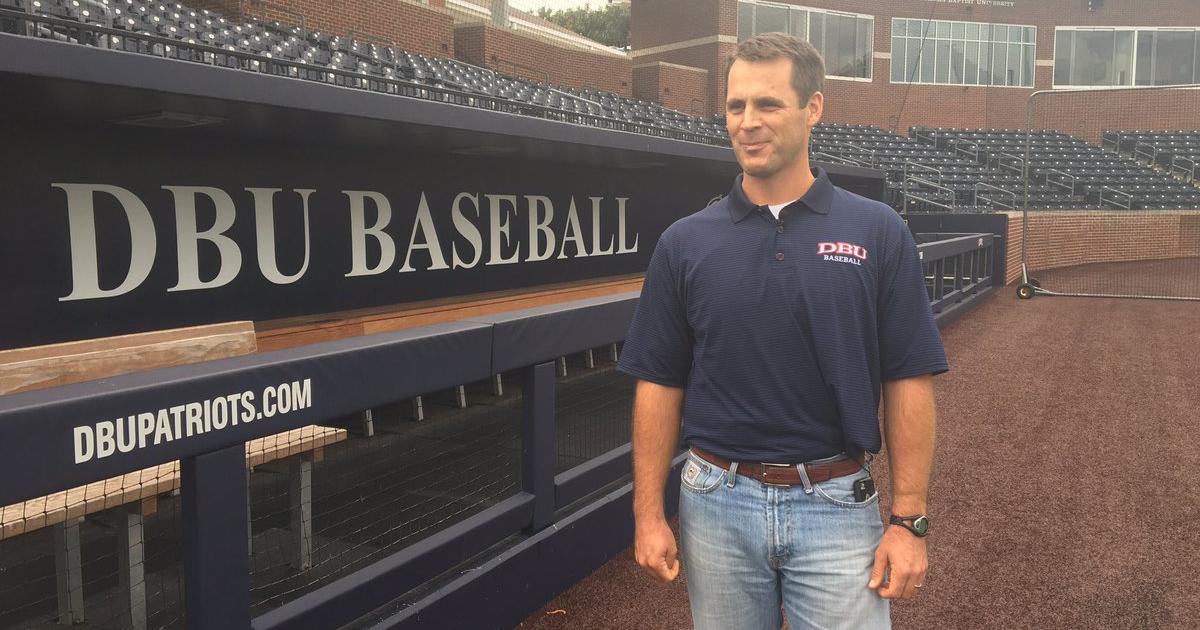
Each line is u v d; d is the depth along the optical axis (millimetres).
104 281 4305
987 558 3461
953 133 24609
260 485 4012
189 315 4703
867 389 1525
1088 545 3576
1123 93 25688
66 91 3395
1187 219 18875
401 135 5164
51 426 1610
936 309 9352
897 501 1539
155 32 7840
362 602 2344
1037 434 5316
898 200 18375
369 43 12586
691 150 7457
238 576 1991
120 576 2588
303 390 2127
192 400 1862
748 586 1603
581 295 7285
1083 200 19797
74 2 6703
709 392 1591
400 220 5969
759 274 1521
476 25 16484
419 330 2631
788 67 1492
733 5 21969
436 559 2596
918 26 24891
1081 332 9188
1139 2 25547
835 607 1518
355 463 4457
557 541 3121
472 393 6047
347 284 5609
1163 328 9383
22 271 3988
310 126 4625
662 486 1691
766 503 1540
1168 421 5590
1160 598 3090
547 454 3078
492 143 5797
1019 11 25469
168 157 4543
